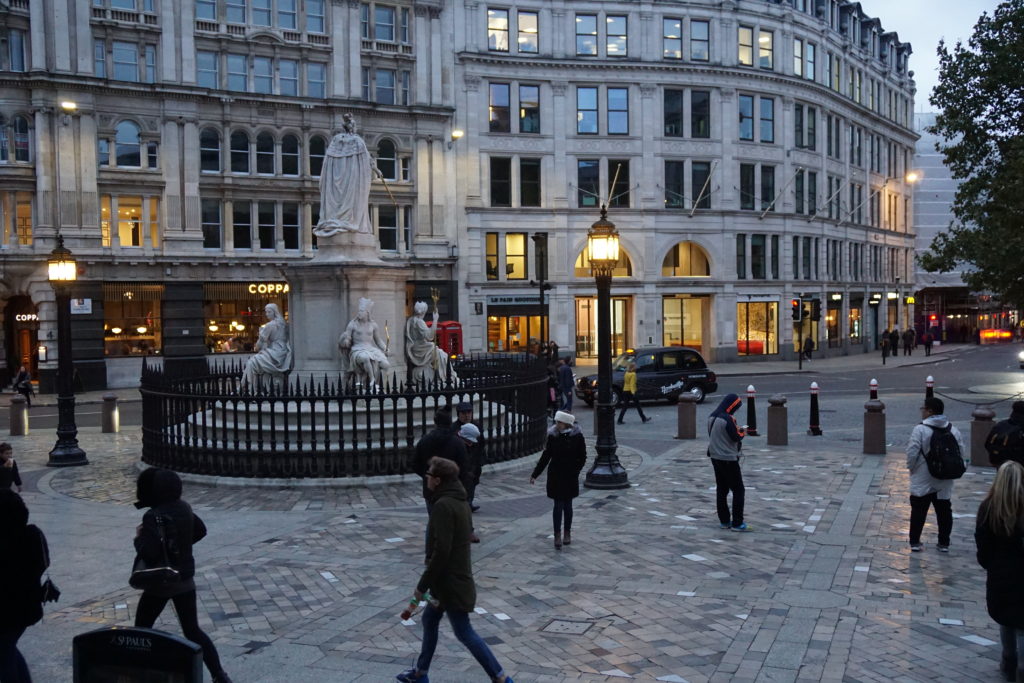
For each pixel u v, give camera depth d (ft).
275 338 56.85
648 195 158.71
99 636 14.26
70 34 122.11
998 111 82.28
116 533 37.35
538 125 155.63
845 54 192.75
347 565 32.27
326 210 58.85
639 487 46.50
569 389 76.33
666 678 21.95
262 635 25.32
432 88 148.46
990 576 20.90
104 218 126.82
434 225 148.97
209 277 132.57
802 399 95.14
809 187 179.32
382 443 47.19
